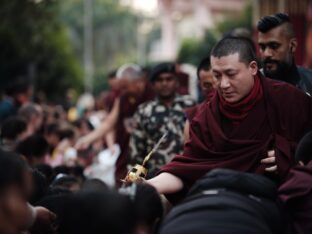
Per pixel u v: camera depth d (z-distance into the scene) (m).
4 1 19.56
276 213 3.94
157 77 7.87
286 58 5.78
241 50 4.62
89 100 29.97
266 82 4.78
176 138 7.82
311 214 4.21
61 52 32.31
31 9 20.12
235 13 58.41
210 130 4.71
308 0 18.27
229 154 4.65
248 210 3.77
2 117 12.78
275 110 4.75
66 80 32.75
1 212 3.60
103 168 10.37
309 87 5.82
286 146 4.70
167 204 4.78
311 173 4.32
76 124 14.59
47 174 6.76
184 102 7.95
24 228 3.91
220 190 3.92
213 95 4.96
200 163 4.67
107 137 11.00
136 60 87.44
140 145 8.00
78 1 84.25
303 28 18.44
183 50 42.94
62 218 3.76
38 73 30.08
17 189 3.62
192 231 3.64
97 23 91.44
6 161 3.63
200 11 59.03
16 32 21.80
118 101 9.38
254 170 4.66
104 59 92.12
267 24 5.75
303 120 4.80
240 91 4.64
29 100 15.26
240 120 4.71
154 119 7.89
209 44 39.88
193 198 3.90
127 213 3.42
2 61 23.52
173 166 4.65
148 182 4.58
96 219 3.40
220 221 3.67
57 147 10.85
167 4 66.69
